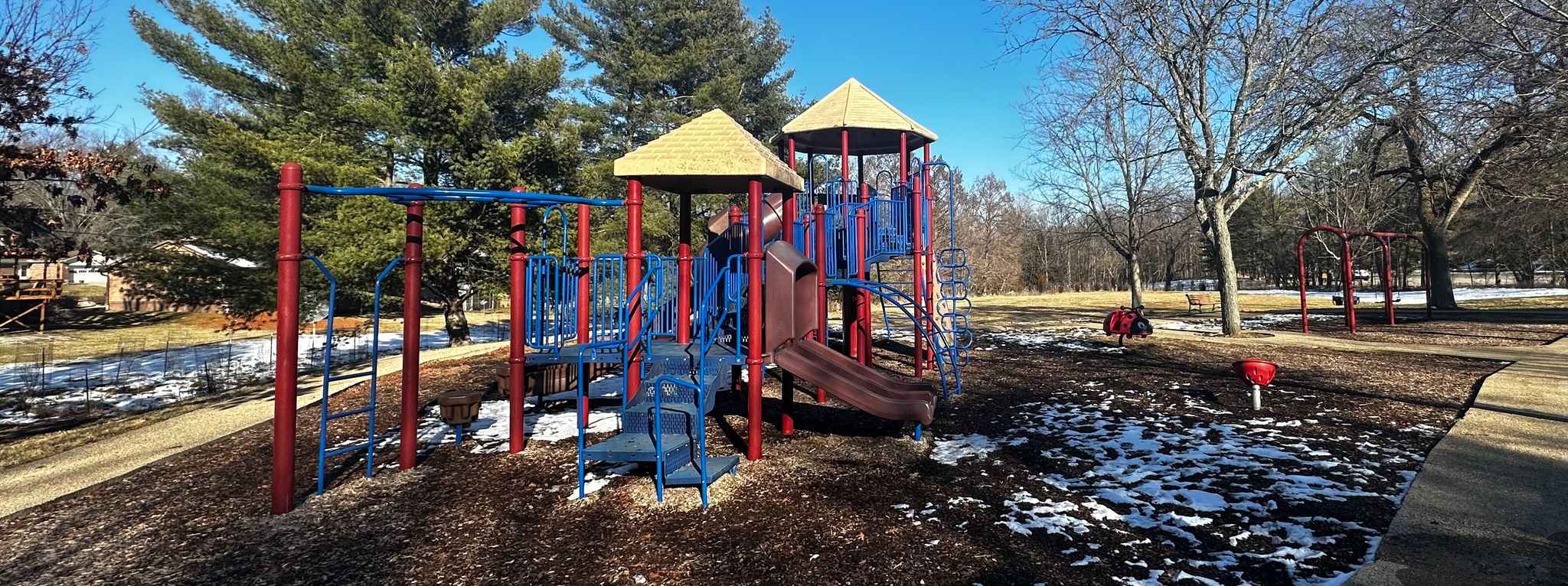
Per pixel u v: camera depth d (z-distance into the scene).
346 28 15.59
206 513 4.66
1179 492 4.61
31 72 8.04
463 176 16.12
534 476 5.33
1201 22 13.93
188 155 16.36
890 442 6.20
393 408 8.55
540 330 6.14
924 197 10.52
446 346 19.06
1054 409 7.49
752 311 5.59
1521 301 25.23
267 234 14.53
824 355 6.46
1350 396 7.77
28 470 6.02
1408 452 5.45
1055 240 52.62
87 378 12.22
